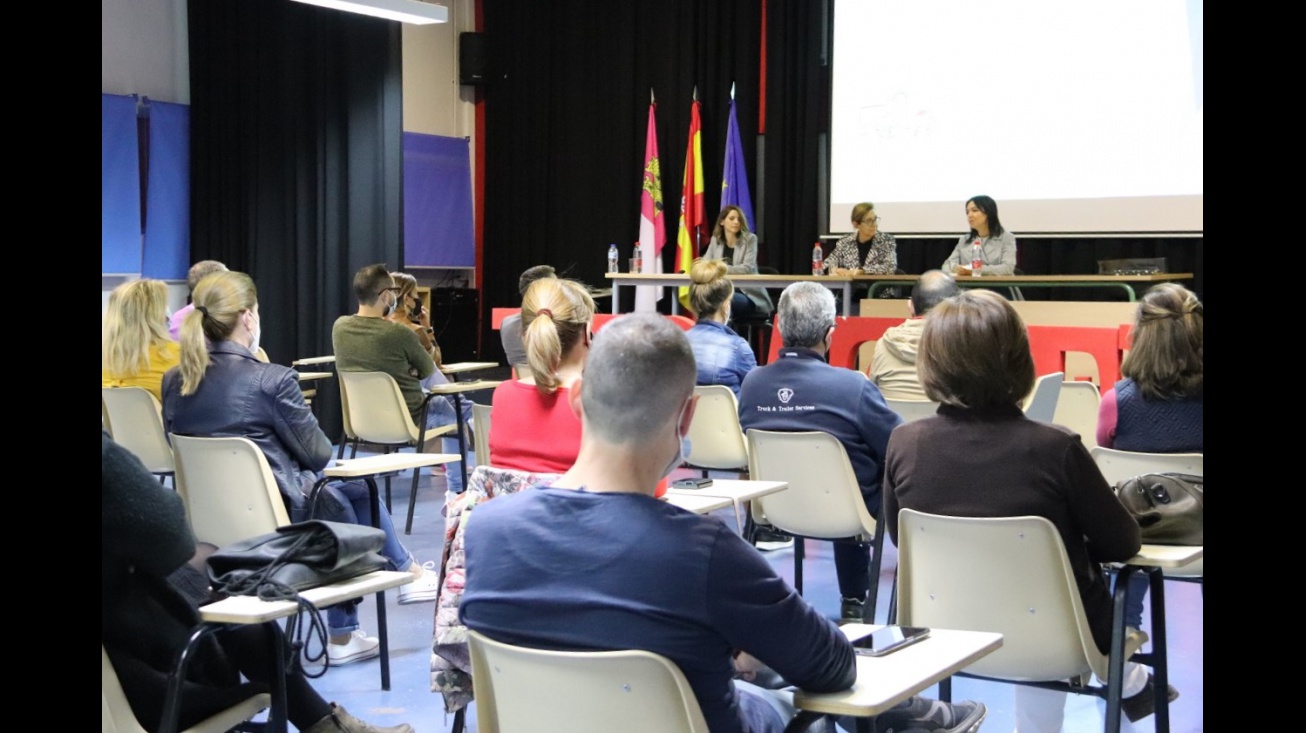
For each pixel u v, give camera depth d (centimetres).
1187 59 671
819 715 157
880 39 770
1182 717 289
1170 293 277
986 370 214
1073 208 712
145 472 186
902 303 634
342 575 210
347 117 833
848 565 367
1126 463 277
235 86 844
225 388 319
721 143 871
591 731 150
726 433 436
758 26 852
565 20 925
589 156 923
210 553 222
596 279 927
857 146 783
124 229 810
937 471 220
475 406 420
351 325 542
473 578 156
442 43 948
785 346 351
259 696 204
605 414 153
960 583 221
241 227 848
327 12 827
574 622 147
